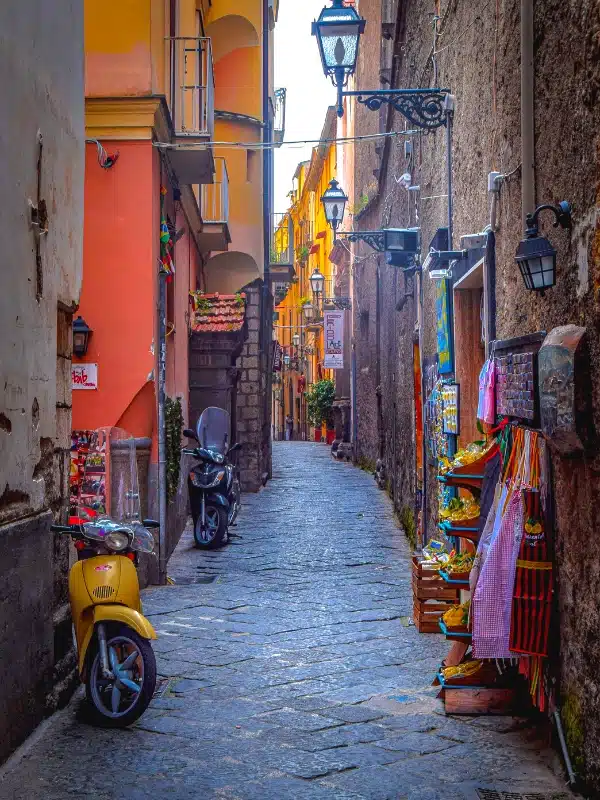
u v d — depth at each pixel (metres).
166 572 10.04
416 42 11.51
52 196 5.61
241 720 5.27
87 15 9.57
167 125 10.09
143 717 5.33
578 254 4.11
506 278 5.79
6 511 4.68
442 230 8.52
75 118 6.26
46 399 5.47
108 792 4.25
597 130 3.79
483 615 4.83
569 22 4.20
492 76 6.21
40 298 5.33
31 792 4.25
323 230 45.75
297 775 4.45
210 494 12.15
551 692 4.68
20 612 4.80
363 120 26.27
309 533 13.48
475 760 4.63
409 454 13.02
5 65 4.68
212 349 16.02
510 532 4.85
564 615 4.45
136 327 9.52
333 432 43.91
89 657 5.24
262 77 20.08
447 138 8.38
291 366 58.97
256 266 20.28
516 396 5.06
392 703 5.57
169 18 10.65
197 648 6.91
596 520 3.91
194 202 13.75
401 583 9.56
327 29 8.59
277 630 7.47
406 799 4.16
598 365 3.81
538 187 4.88
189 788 4.30
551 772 4.45
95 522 5.38
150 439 9.78
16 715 4.72
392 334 17.25
